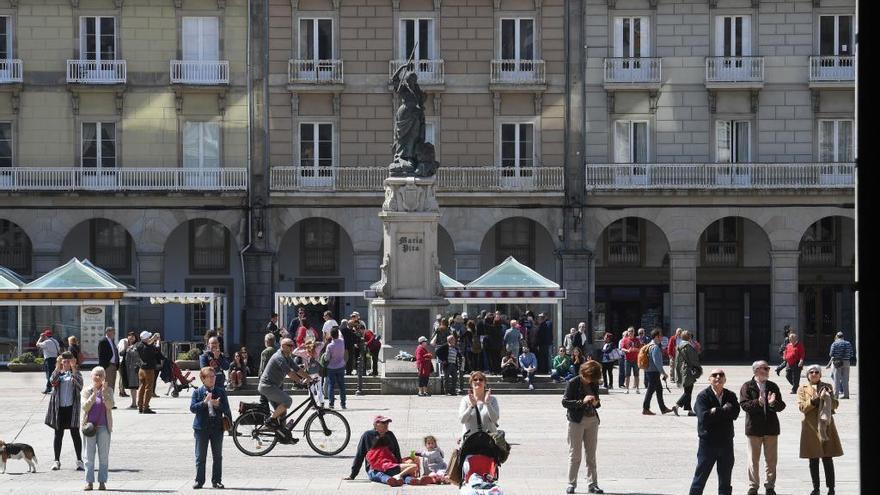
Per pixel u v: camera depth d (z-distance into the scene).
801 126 57.53
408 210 39.75
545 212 57.16
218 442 20.39
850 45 57.50
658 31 57.53
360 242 57.16
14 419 32.06
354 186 57.03
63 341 49.31
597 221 57.16
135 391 34.91
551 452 24.80
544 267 59.81
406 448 24.81
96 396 20.20
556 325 47.59
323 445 24.75
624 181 56.94
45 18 57.09
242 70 57.53
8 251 58.88
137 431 29.20
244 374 38.91
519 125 57.75
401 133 40.12
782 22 57.50
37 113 57.00
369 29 57.75
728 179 56.72
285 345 24.62
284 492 19.78
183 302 50.50
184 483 21.00
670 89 57.50
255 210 56.78
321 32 57.78
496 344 42.91
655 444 26.38
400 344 39.69
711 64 57.19
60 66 57.09
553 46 57.72
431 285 39.84
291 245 59.59
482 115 57.72
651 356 33.06
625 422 31.08
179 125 57.38
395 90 55.91
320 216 57.12
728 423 17.81
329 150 57.72
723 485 17.83
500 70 57.38
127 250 59.62
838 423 30.27
